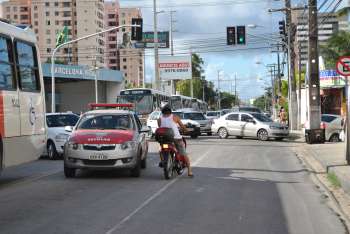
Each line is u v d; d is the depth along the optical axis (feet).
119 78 259.19
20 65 45.19
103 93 266.16
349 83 57.00
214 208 34.50
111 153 47.16
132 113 53.93
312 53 97.86
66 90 261.24
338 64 57.00
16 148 43.83
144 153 55.21
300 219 31.42
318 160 65.67
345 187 42.78
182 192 41.01
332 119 101.45
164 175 48.80
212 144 97.86
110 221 30.19
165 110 49.60
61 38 249.14
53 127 70.44
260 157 72.13
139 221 30.25
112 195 39.34
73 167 48.01
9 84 42.88
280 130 110.52
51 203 35.99
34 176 51.11
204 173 53.67
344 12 111.45
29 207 34.47
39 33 311.88
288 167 60.13
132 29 119.85
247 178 50.14
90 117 52.34
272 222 30.42
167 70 284.20
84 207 34.47
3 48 42.04
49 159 69.10
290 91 156.35
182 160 50.47
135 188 42.93
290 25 152.05
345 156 62.13
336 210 34.37
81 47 307.78
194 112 130.31
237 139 115.24
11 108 42.96
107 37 328.49
